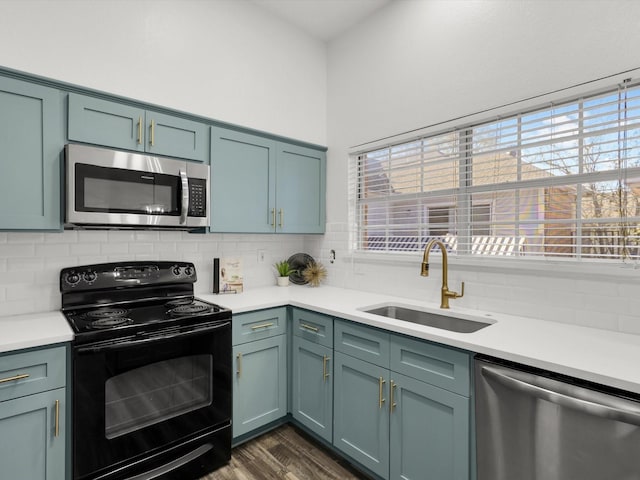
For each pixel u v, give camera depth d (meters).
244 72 2.54
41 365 1.42
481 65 2.02
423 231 2.35
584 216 1.69
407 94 2.40
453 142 2.19
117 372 1.59
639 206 1.54
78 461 1.49
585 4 1.64
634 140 1.54
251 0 2.56
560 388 1.17
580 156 1.69
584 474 1.12
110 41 1.98
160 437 1.73
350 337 1.91
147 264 2.17
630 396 1.05
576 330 1.57
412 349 1.60
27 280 1.84
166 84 2.19
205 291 2.52
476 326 1.85
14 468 1.37
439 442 1.50
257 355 2.14
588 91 1.63
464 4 2.10
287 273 2.88
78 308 1.92
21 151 1.58
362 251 2.72
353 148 2.77
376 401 1.76
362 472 1.90
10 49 1.69
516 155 1.91
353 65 2.79
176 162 2.01
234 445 2.08
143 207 1.87
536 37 1.80
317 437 2.13
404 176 2.47
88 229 1.93
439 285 2.21
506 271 1.90
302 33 2.88
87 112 1.75
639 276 1.50
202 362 1.89
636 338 1.45
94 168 1.71
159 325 1.71
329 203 2.94
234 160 2.32
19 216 1.57
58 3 1.82
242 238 2.73
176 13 2.24
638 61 1.50
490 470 1.34
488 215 2.04
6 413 1.34
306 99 2.89
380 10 2.60
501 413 1.31
